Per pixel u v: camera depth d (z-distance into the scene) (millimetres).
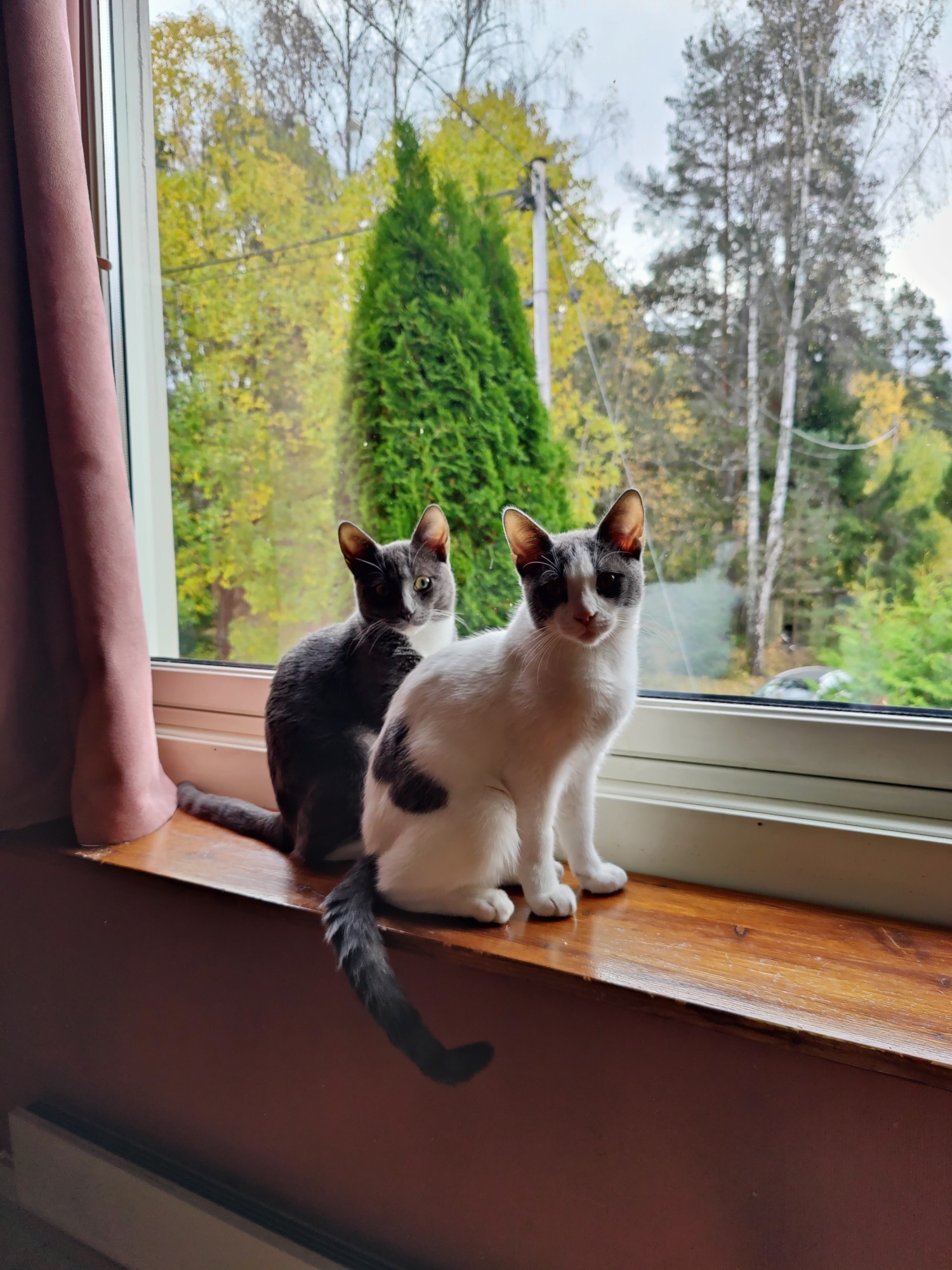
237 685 1149
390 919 755
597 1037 712
